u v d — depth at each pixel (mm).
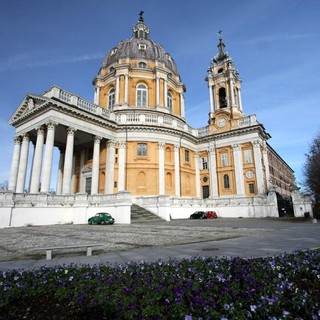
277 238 10547
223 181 39094
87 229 16828
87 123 30531
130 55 42875
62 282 4371
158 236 12289
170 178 36594
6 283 4293
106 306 3441
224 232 13672
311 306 3289
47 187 24484
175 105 45469
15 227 19359
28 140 29922
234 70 43594
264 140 40812
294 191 32062
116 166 34000
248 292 3580
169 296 3580
